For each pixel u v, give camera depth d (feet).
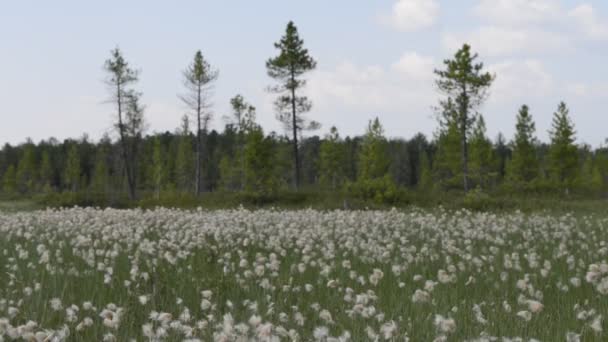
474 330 21.20
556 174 163.73
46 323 21.79
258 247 42.06
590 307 25.08
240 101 175.22
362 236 48.47
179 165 223.92
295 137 139.85
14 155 332.60
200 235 41.81
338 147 192.44
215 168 262.06
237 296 26.73
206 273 32.07
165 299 26.43
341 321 22.49
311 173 278.46
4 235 47.67
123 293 26.91
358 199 110.83
